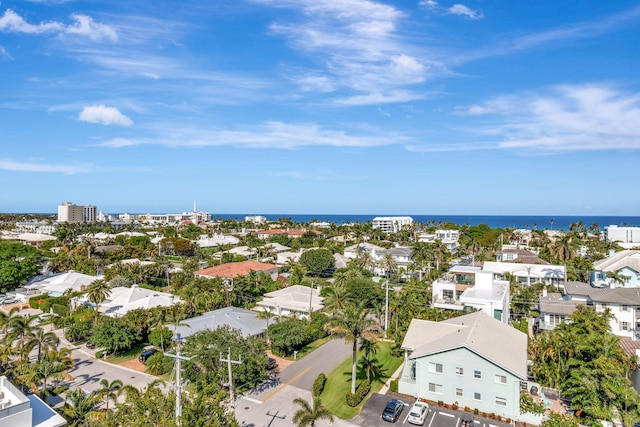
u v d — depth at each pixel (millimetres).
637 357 46375
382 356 55031
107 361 52469
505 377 38812
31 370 39000
